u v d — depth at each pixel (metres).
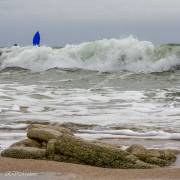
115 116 32.44
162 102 38.03
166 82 50.78
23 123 30.27
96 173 17.50
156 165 20.09
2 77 58.38
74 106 36.34
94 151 20.08
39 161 19.52
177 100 38.94
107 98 39.94
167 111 34.28
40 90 44.81
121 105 36.66
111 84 49.41
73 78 55.16
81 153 20.16
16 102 37.94
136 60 63.28
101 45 65.31
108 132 27.84
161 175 17.30
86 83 50.38
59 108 35.56
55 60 67.44
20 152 20.81
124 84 49.28
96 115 32.78
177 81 51.62
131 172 17.83
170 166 20.47
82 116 32.44
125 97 40.44
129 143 25.08
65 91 44.25
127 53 63.62
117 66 63.88
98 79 53.81
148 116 32.47
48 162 19.31
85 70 62.75
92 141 22.23
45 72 61.97
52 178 16.56
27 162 19.27
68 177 16.75
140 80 52.50
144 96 40.94
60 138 20.77
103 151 20.05
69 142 20.52
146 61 62.81
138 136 26.94
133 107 35.78
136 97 40.44
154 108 35.47
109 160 19.78
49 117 32.12
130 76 56.06
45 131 23.11
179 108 35.44
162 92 43.12
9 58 71.12
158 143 25.12
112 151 20.03
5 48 73.38
